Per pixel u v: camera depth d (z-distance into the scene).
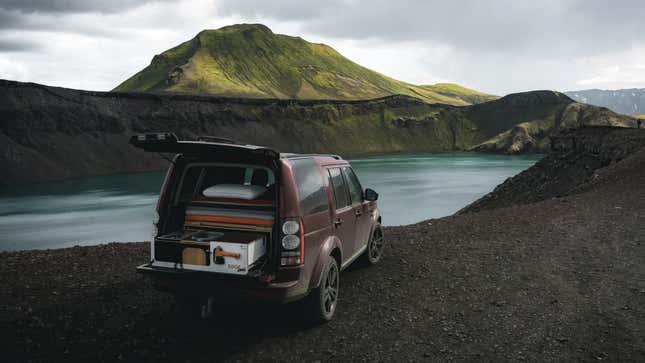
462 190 100.81
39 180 144.38
